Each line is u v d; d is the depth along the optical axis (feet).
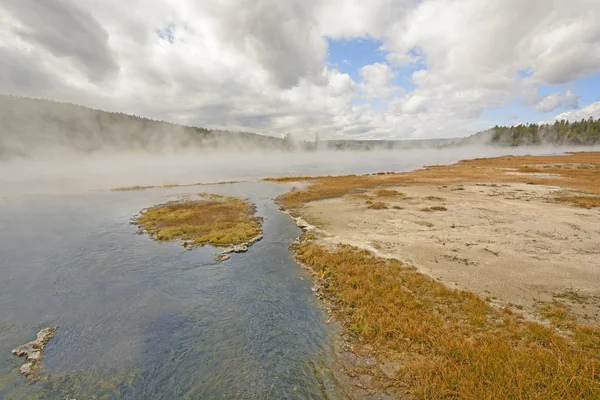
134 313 40.14
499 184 133.39
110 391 27.40
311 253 58.34
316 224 81.05
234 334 35.55
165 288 47.11
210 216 92.27
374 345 32.32
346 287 44.75
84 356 31.91
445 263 51.19
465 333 32.55
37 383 28.14
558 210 83.71
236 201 117.60
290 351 32.35
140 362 31.09
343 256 55.62
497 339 30.78
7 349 32.89
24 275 51.55
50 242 69.21
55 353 32.27
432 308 37.88
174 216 91.35
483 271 47.57
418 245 60.29
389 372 28.43
